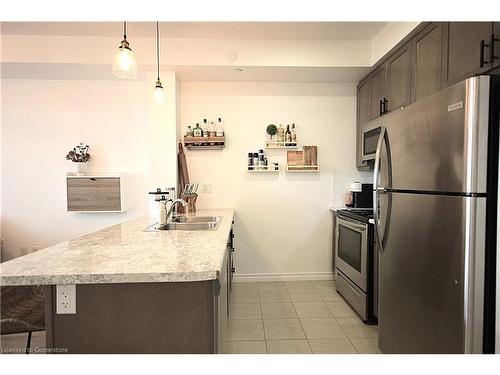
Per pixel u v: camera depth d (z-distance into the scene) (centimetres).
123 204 343
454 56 185
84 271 109
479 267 132
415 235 164
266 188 361
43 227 347
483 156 130
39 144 344
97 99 347
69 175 336
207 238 171
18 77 336
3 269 112
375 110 305
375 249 249
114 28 272
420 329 161
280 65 302
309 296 316
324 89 359
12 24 263
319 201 364
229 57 298
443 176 144
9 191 344
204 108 353
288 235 363
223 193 359
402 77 251
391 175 186
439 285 147
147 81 326
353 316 271
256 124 357
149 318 116
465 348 133
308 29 279
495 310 131
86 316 115
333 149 363
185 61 296
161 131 315
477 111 130
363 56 304
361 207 347
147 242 160
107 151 349
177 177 326
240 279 362
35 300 152
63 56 287
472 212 131
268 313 276
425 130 155
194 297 116
